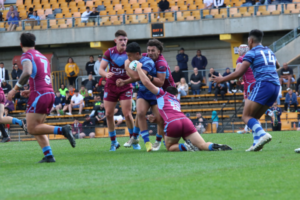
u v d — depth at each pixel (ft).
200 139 66.49
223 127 146.82
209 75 189.78
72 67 213.87
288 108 166.30
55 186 39.93
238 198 34.04
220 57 233.96
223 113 179.83
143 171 47.44
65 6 262.47
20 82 55.21
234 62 224.94
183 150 67.21
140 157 61.26
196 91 193.26
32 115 56.59
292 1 212.43
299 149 59.31
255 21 208.13
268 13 206.80
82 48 248.52
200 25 215.51
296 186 37.73
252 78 69.77
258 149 61.77
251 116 62.69
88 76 213.66
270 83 60.95
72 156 66.33
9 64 253.44
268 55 61.77
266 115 146.61
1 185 41.11
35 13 246.47
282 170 45.27
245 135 104.27
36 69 56.24
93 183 41.01
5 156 70.90
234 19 211.00
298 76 186.29
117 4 251.60
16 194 36.73
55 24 231.91
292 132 107.14
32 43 57.31
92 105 200.64
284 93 181.68
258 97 61.11
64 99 197.16
